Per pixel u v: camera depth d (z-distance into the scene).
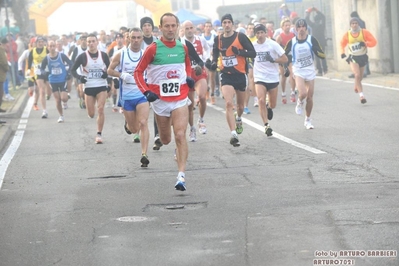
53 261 12.72
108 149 25.92
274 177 19.06
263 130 28.56
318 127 28.48
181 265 12.18
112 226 14.89
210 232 14.07
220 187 18.19
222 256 12.53
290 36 39.91
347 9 54.97
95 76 27.41
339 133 26.55
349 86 44.78
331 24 58.88
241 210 15.68
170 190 18.17
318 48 27.94
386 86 42.78
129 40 24.23
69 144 27.80
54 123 35.50
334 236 13.28
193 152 24.05
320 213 14.95
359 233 13.36
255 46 26.94
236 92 25.36
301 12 77.94
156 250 13.09
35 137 30.56
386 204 15.41
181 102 18.16
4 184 19.94
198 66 20.61
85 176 20.70
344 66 55.72
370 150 22.39
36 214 16.19
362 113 32.12
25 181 20.28
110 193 18.16
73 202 17.28
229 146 24.98
